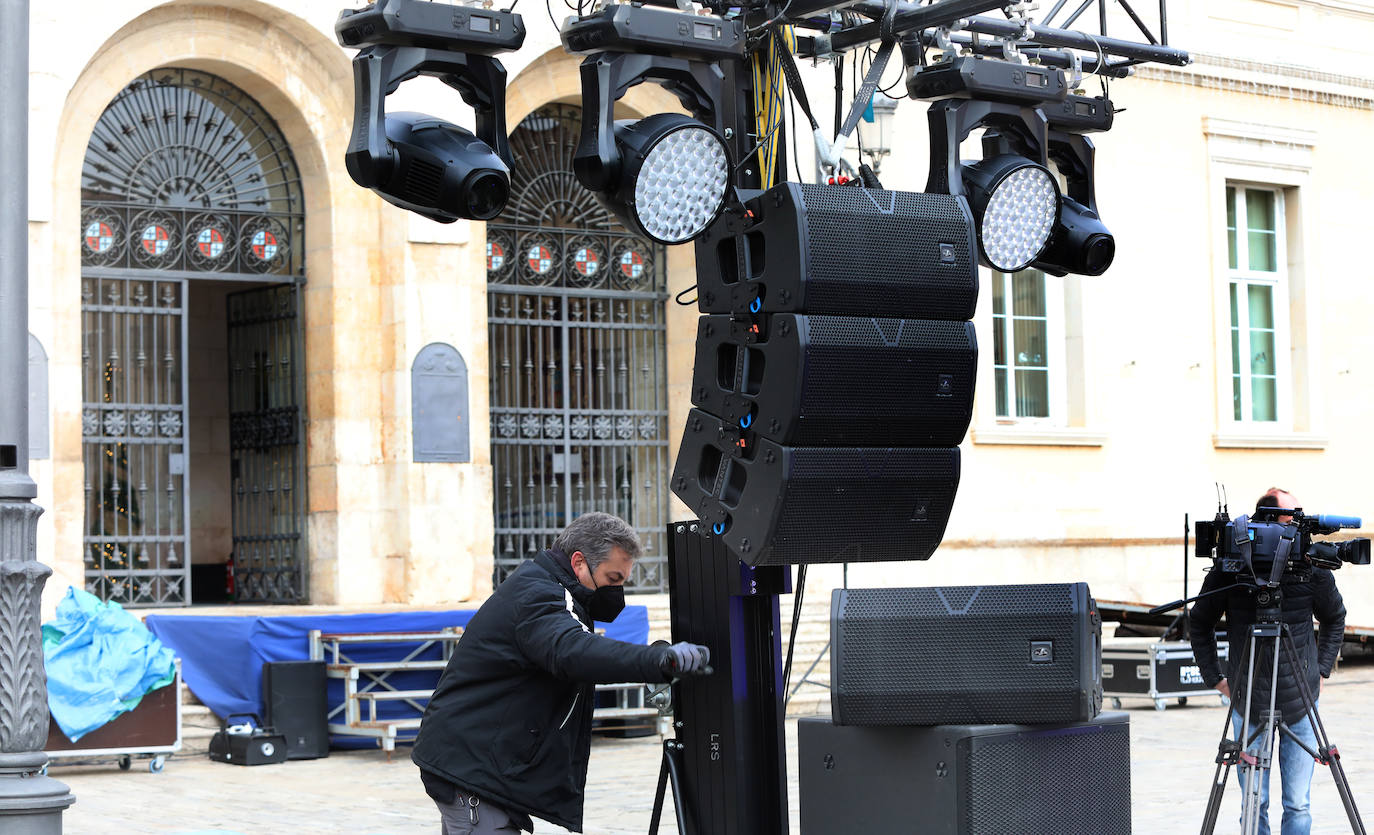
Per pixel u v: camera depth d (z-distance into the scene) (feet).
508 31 18.10
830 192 17.39
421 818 31.76
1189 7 63.46
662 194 17.74
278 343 49.49
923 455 17.84
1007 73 19.99
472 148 17.99
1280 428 65.77
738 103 19.51
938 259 17.76
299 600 48.55
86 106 44.21
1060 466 58.90
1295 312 66.39
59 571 42.83
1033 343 59.98
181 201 47.19
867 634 17.25
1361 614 66.08
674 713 20.08
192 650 41.19
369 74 17.60
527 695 16.48
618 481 54.03
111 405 46.09
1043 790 17.07
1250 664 23.95
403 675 42.47
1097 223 21.72
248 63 46.75
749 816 19.29
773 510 17.20
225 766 39.32
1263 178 65.05
